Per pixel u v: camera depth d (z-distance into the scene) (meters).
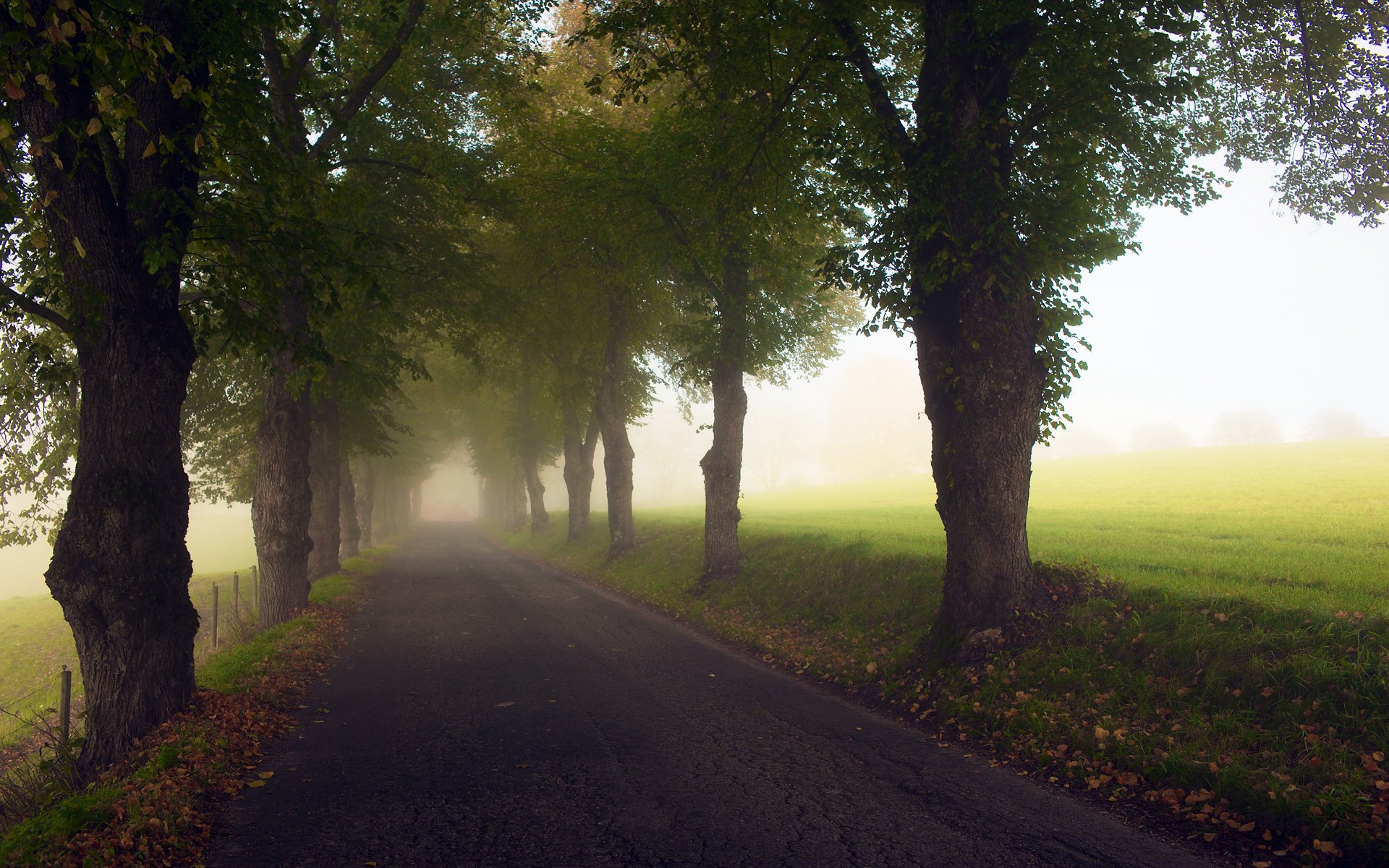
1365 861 4.23
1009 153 9.05
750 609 14.65
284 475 14.77
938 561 12.44
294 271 8.37
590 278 20.14
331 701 8.81
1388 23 9.15
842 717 8.02
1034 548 13.47
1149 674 7.01
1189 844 4.71
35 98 6.38
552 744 7.05
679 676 10.01
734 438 17.48
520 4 14.60
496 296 19.41
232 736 6.96
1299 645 6.38
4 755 9.52
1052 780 5.95
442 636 13.23
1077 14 8.01
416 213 18.31
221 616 17.45
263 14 7.82
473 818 5.26
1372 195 9.95
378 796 5.73
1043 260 8.77
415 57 15.50
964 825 5.05
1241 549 12.27
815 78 10.44
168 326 7.24
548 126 17.88
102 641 6.70
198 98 6.54
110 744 6.59
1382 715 5.30
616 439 25.72
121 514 6.79
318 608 15.48
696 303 18.28
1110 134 9.58
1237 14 9.51
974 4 8.77
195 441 21.70
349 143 15.62
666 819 5.20
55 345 11.35
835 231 15.24
